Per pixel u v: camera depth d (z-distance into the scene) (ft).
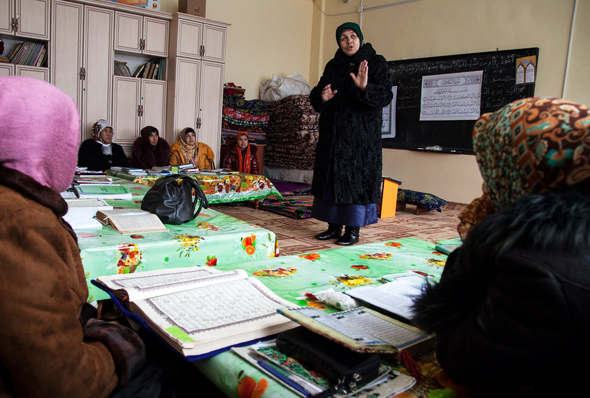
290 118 25.64
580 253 2.08
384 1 24.61
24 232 2.52
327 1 27.66
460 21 21.70
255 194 16.44
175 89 20.72
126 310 3.90
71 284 2.83
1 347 2.48
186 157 20.07
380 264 6.14
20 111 2.60
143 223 6.25
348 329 3.24
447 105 22.16
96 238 5.55
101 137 18.07
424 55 23.09
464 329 2.53
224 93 23.68
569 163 2.14
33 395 2.58
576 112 2.22
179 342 3.19
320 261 6.15
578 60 18.37
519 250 2.21
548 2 19.01
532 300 2.11
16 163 2.64
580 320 2.01
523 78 19.71
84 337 3.29
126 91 20.03
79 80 18.83
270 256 6.70
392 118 24.26
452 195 22.20
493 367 2.35
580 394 2.24
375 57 11.37
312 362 2.98
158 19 20.44
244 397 2.96
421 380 3.07
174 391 3.64
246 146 20.65
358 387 2.82
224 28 21.71
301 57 28.43
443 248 7.02
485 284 2.56
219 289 4.33
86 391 2.79
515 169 2.40
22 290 2.46
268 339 3.50
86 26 18.69
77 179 10.11
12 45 18.42
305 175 26.14
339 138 11.31
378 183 11.73
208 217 7.56
